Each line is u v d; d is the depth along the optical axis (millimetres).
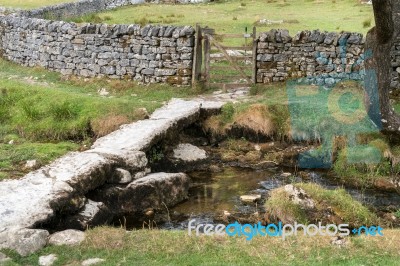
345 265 7812
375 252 8242
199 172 13305
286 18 28594
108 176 11102
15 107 15727
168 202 11359
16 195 9742
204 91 17266
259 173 13180
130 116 14547
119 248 8344
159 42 17516
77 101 15383
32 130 14500
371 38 12898
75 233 8688
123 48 18000
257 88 16859
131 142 12469
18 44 20906
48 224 9180
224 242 8555
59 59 19344
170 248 8312
